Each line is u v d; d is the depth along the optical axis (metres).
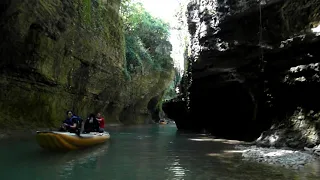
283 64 13.66
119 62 29.59
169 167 8.38
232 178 7.10
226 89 17.61
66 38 19.69
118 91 31.88
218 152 11.43
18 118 17.12
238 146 13.39
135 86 37.12
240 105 17.11
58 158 9.68
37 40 17.03
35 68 17.34
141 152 11.36
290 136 12.69
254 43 15.27
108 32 26.97
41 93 18.67
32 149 11.27
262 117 15.38
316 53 12.14
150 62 39.44
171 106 27.02
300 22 13.08
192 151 11.70
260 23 14.75
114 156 10.33
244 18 15.68
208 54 18.03
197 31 19.56
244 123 17.06
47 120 19.39
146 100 44.28
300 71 12.61
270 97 14.48
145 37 43.38
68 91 21.78
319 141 11.31
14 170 7.78
